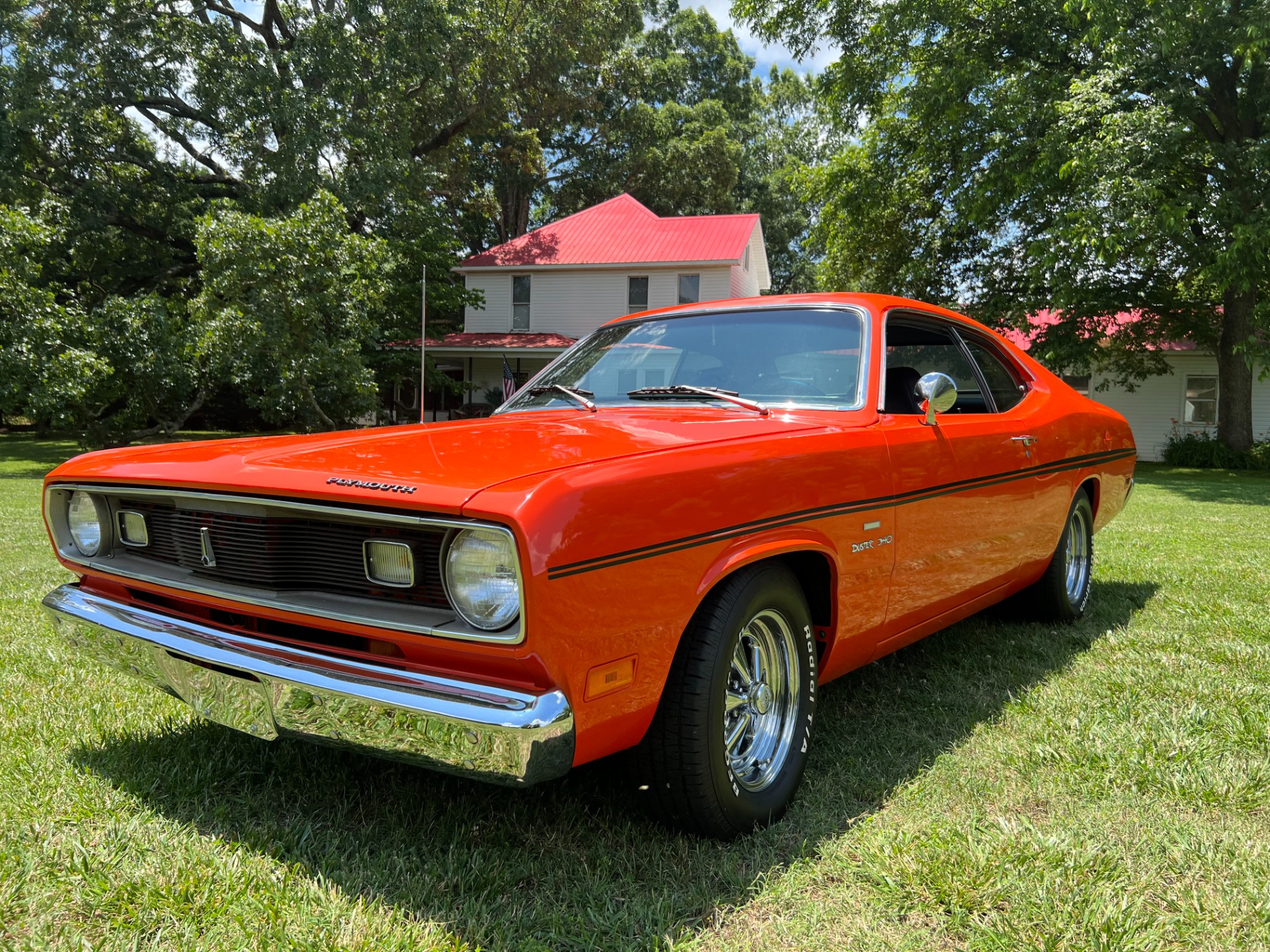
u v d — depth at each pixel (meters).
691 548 2.01
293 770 2.63
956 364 3.65
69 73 21.41
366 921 1.84
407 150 23.69
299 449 2.30
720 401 2.85
